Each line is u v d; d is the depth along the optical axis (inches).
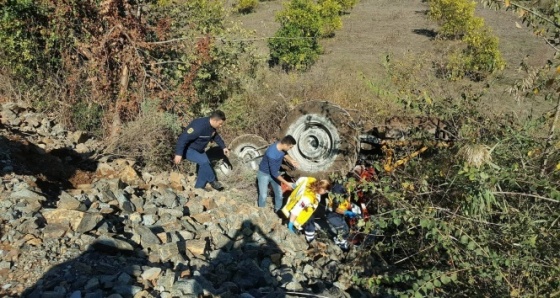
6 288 149.2
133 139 308.0
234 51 417.4
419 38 925.2
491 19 1088.8
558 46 215.3
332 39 948.0
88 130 339.0
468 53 595.2
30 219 181.3
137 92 360.8
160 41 388.5
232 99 407.8
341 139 281.9
